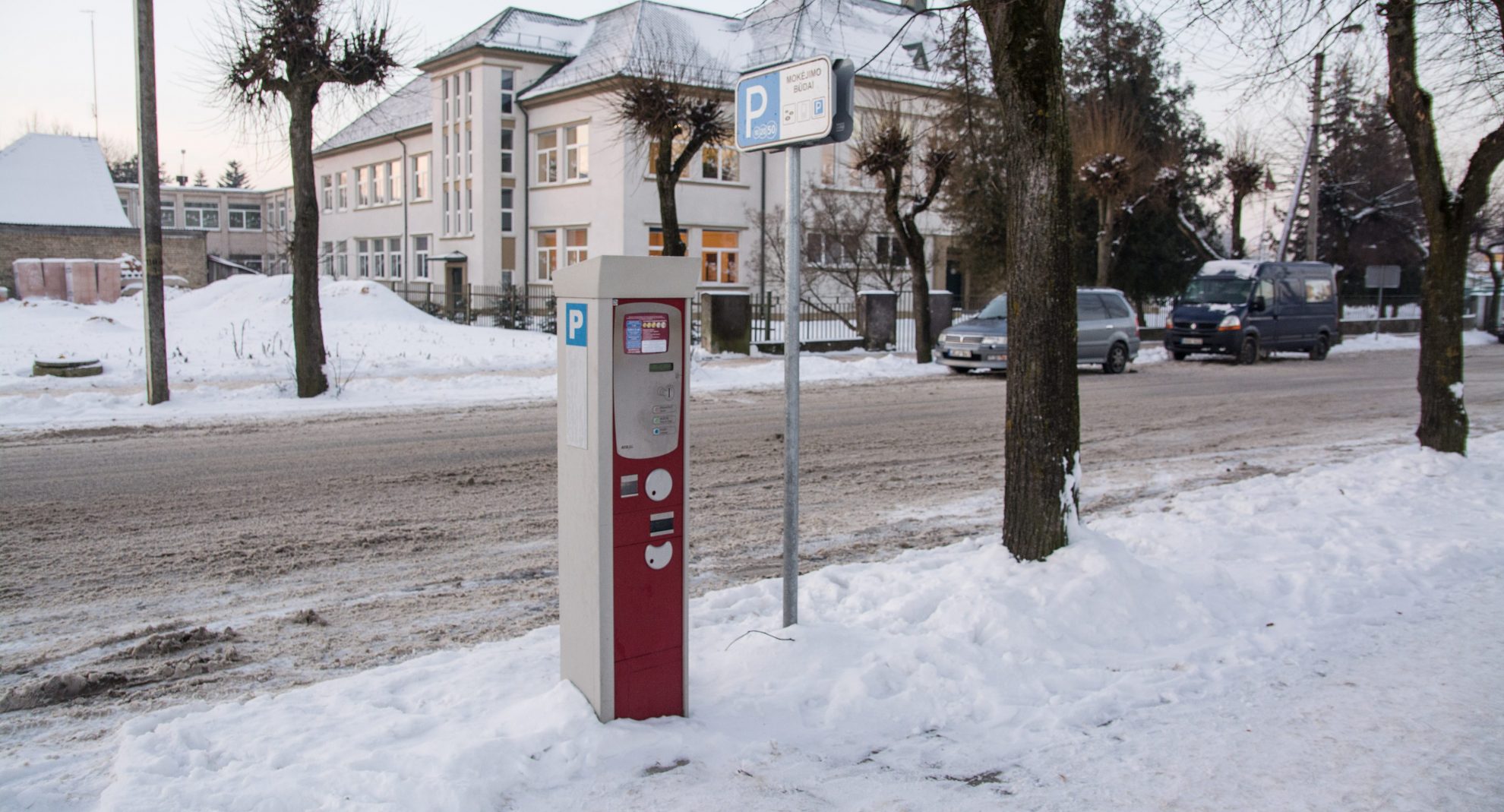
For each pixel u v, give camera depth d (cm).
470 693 423
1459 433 988
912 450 1180
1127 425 1404
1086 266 3684
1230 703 434
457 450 1105
